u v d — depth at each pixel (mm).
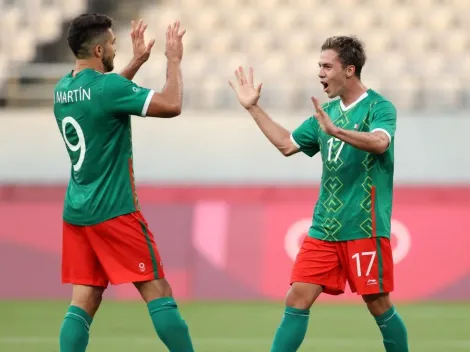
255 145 49375
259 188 45750
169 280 39906
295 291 18969
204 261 39969
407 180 48750
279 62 56250
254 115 20062
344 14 60906
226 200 45781
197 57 57094
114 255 18172
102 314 34781
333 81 18797
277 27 60500
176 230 40406
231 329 30844
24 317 33938
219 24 60656
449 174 48656
